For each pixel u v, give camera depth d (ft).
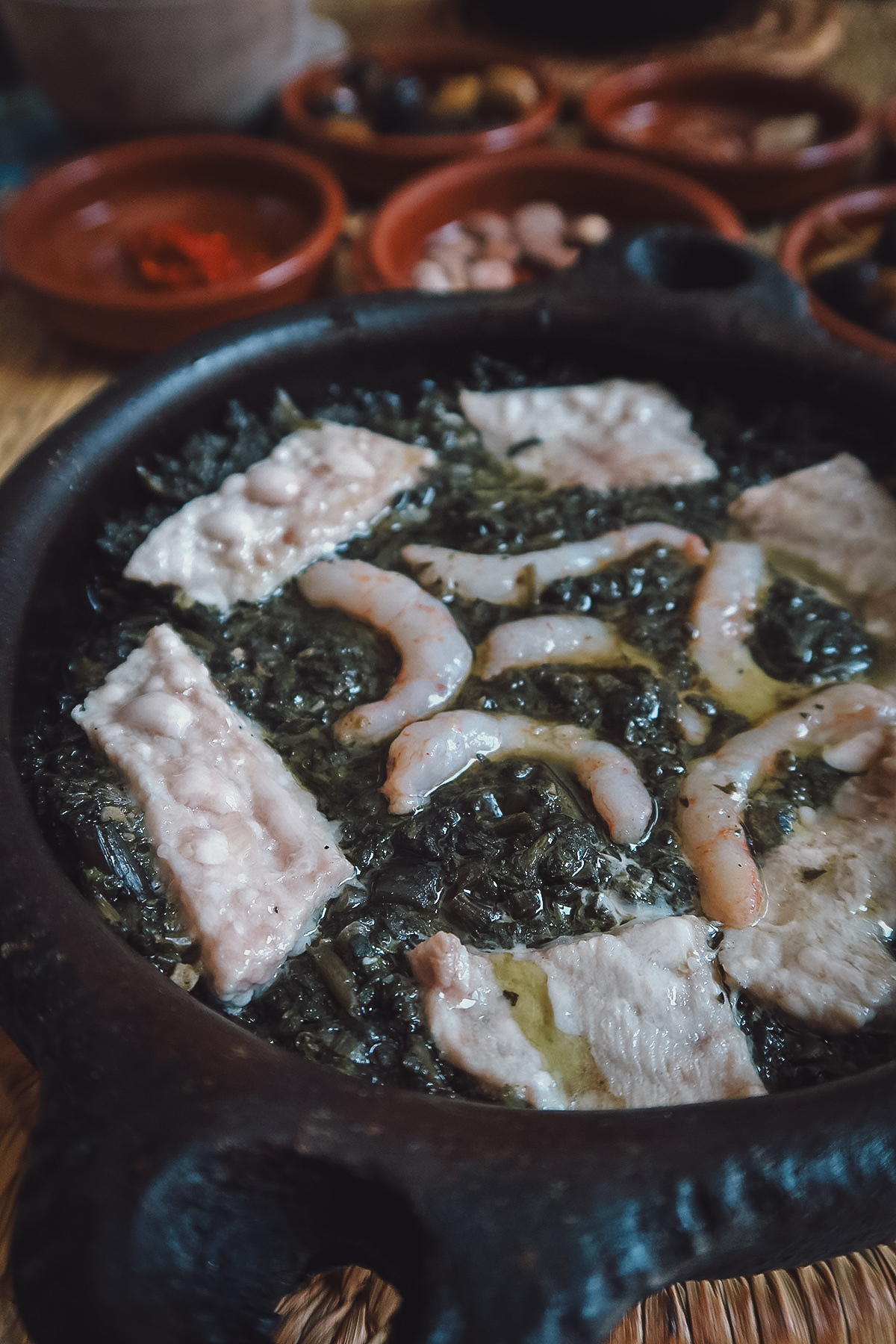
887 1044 0.83
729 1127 0.63
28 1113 0.84
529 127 1.76
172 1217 0.60
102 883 0.87
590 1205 0.59
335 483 1.07
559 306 1.11
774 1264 0.66
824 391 1.07
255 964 0.82
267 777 0.92
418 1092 0.68
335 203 1.55
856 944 0.86
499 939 0.86
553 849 0.89
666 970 0.83
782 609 1.02
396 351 1.12
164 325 1.40
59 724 0.96
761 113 1.89
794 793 0.92
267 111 1.86
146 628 1.02
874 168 1.83
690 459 1.09
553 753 0.94
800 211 1.75
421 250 1.64
